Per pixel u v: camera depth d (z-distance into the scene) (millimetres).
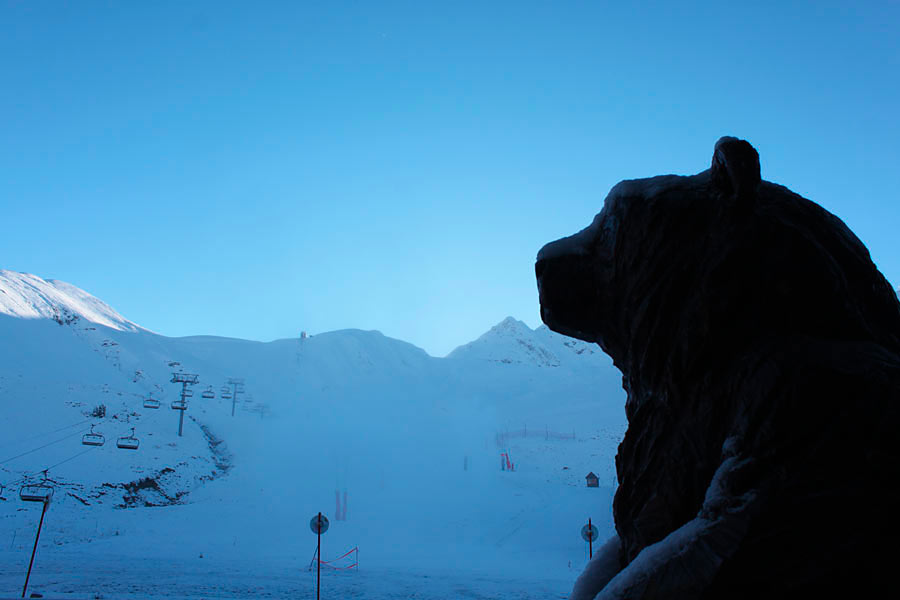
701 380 1308
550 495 45906
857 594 974
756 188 1338
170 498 44469
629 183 1533
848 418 1082
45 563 24516
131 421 60906
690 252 1366
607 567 1605
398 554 30344
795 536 1040
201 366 106562
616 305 1529
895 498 996
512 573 24656
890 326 1391
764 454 1140
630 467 1473
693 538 1140
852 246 1421
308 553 30016
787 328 1263
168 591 18875
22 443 49469
